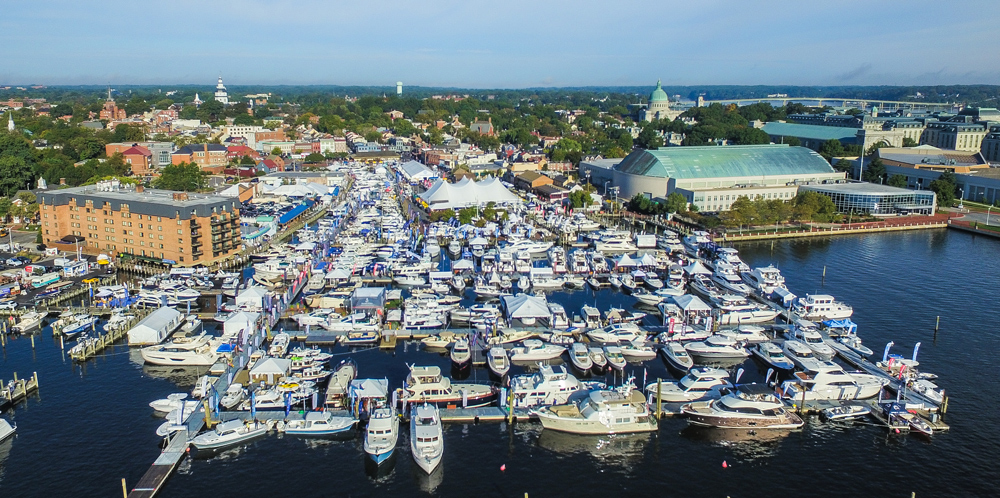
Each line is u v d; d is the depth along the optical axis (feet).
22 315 490.90
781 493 299.38
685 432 351.05
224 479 306.76
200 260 639.35
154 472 305.53
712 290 581.94
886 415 357.82
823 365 401.49
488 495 297.33
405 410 362.53
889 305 546.26
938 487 302.25
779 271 640.58
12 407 368.68
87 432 343.05
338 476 310.24
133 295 555.69
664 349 448.24
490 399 378.53
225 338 447.01
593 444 339.36
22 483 299.79
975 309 535.19
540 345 443.32
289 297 546.67
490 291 566.36
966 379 406.41
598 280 620.08
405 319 490.08
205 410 342.44
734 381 408.67
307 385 384.06
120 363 430.61
